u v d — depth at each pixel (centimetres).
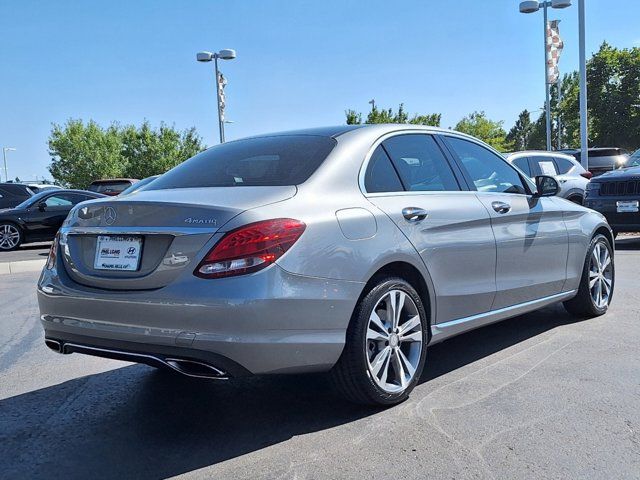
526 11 2041
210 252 300
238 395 399
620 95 5006
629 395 372
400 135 412
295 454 309
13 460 313
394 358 361
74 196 1548
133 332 311
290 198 326
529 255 472
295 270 307
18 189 1825
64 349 346
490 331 534
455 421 341
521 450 304
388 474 284
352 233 335
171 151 5119
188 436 337
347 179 357
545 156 1260
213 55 2238
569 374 412
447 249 393
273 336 301
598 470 283
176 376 442
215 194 334
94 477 293
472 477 279
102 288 327
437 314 392
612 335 506
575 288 538
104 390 416
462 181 435
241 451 316
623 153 2147
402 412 356
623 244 1146
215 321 293
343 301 325
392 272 367
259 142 414
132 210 327
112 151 5412
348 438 325
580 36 1770
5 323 630
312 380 424
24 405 391
